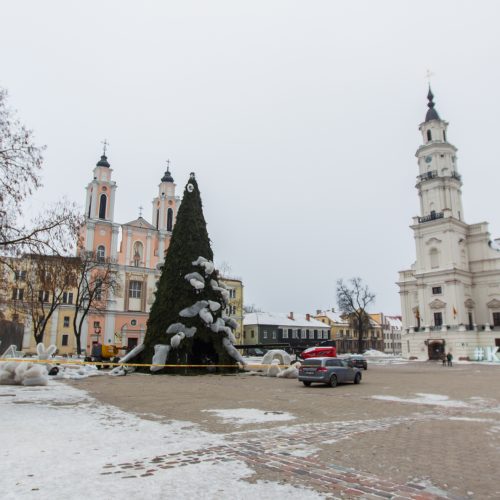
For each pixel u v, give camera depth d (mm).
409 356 65438
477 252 66062
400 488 5527
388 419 10766
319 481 5730
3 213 18719
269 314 96562
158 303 30141
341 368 20641
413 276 69750
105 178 65062
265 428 9258
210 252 32156
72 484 5438
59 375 23938
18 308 39312
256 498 5066
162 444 7602
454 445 7891
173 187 72312
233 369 29047
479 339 61188
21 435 8250
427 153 69812
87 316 58906
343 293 74500
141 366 28500
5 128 19203
